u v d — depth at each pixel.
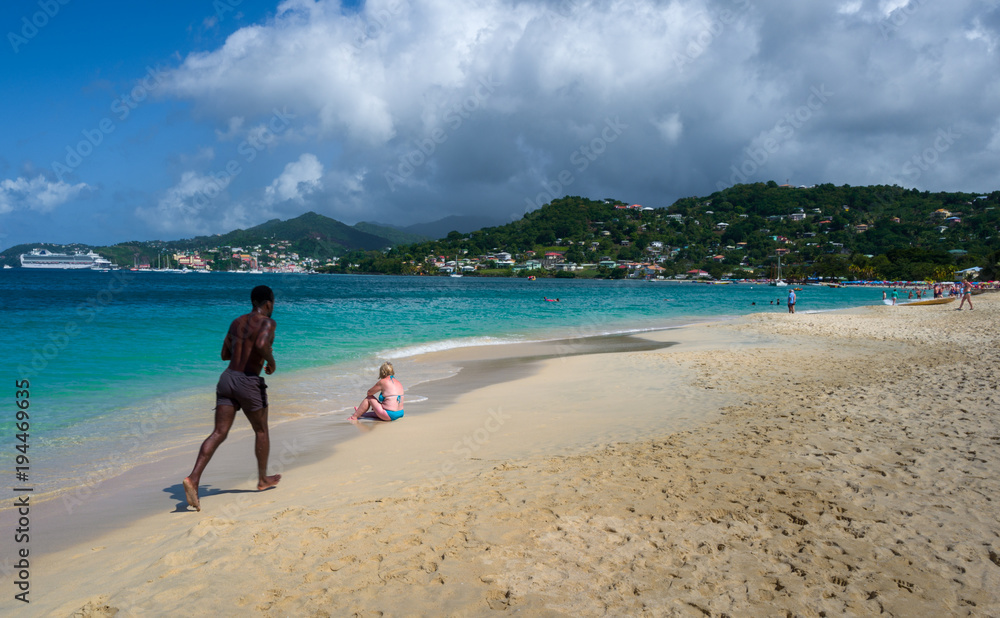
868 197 190.00
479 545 3.64
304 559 3.49
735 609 2.84
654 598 2.96
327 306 37.16
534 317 31.14
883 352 14.73
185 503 4.82
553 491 4.66
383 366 8.22
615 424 7.43
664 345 18.44
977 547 3.46
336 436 7.25
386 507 4.39
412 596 3.02
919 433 6.13
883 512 4.04
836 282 130.25
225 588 3.14
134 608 2.95
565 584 3.12
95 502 4.87
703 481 4.80
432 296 58.75
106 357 13.15
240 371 4.82
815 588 3.03
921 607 2.83
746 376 11.18
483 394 10.20
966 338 17.62
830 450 5.62
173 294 49.00
